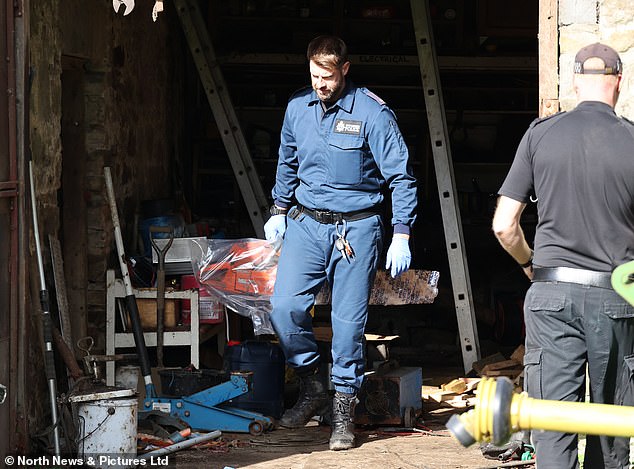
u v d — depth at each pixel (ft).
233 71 47.67
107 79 29.78
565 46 19.52
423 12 34.81
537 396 15.35
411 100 47.85
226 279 27.78
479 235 45.75
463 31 47.85
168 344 28.09
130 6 19.08
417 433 25.20
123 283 28.09
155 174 37.24
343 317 23.50
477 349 32.94
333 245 23.54
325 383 26.78
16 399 20.58
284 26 48.32
